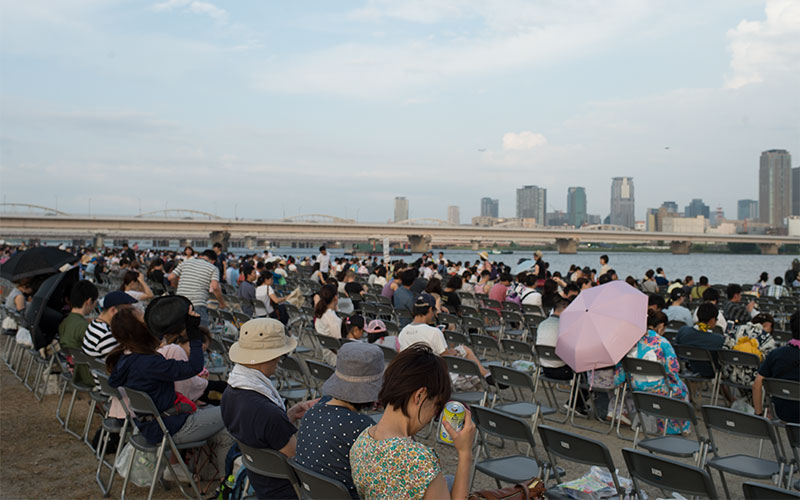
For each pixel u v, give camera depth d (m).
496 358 10.75
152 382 4.64
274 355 3.74
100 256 30.89
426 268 21.00
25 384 8.59
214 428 4.77
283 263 23.53
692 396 7.88
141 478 4.84
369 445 2.45
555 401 7.44
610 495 3.80
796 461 4.35
